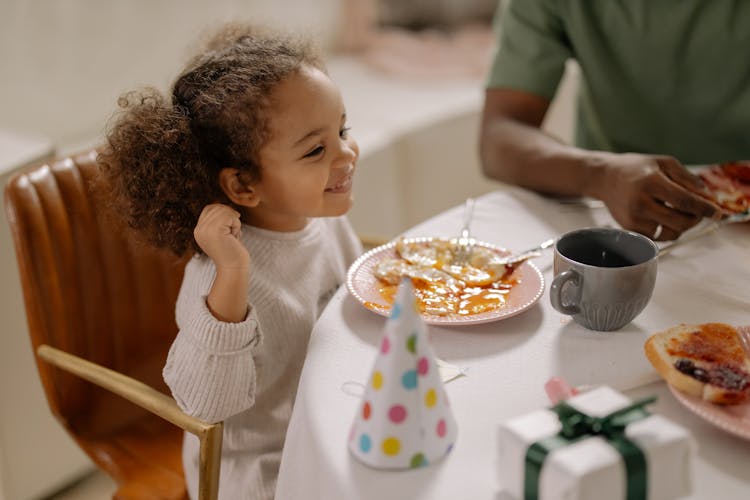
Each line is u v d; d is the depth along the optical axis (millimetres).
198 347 928
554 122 2729
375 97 2584
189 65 1133
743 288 928
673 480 595
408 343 638
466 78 2742
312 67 1033
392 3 3014
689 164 1494
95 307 1271
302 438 746
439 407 658
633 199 1057
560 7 1434
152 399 1009
